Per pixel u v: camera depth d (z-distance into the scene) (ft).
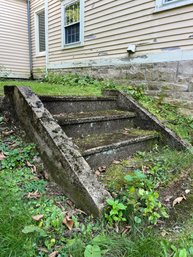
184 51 11.80
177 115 11.83
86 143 7.30
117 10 15.65
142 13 13.88
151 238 4.22
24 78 29.32
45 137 6.24
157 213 4.91
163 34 12.79
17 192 5.16
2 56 27.55
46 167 6.24
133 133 8.89
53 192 5.61
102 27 17.20
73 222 4.63
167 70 12.76
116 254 3.92
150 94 13.89
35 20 27.73
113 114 9.25
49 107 8.13
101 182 6.06
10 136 7.30
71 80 17.71
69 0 20.52
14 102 7.70
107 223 4.64
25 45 29.35
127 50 15.15
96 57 18.26
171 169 7.15
